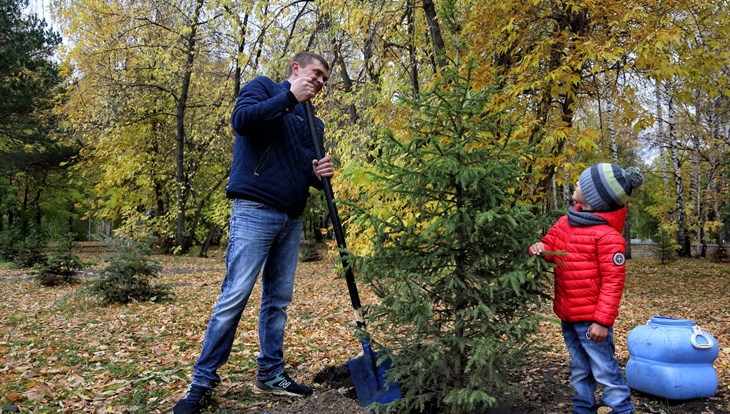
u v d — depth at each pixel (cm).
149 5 1814
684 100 813
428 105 260
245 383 339
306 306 811
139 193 2267
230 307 287
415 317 231
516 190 274
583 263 259
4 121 2000
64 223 3262
